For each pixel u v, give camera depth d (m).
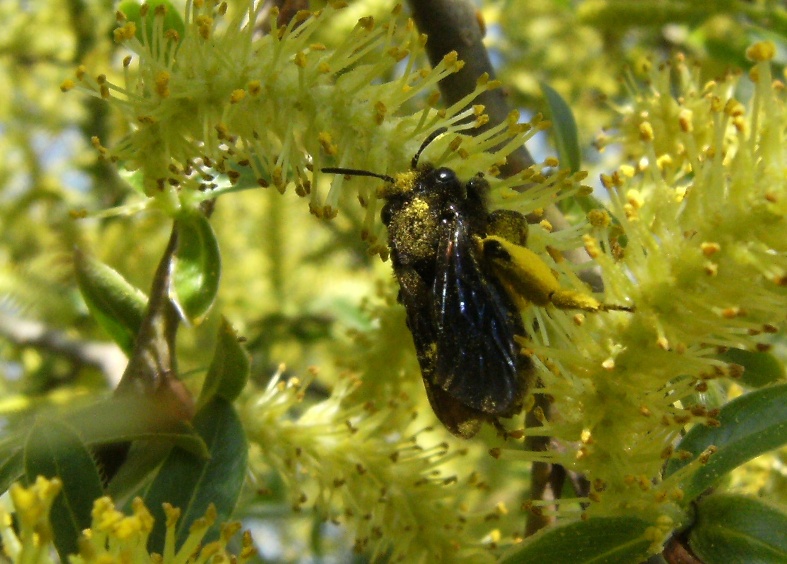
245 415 0.12
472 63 0.12
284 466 0.12
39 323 0.16
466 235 0.11
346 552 0.17
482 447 0.15
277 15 0.11
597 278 0.12
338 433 0.12
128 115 0.11
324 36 0.14
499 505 0.12
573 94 0.17
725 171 0.10
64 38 0.18
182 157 0.11
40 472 0.10
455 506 0.12
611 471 0.10
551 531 0.10
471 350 0.11
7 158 0.17
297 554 0.17
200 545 0.10
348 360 0.13
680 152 0.12
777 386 0.11
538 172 0.11
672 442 0.10
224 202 0.17
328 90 0.11
